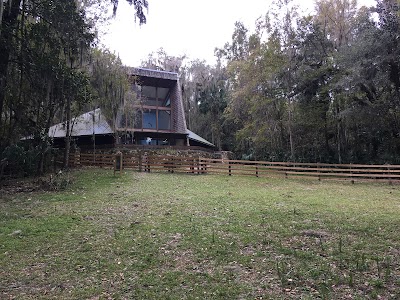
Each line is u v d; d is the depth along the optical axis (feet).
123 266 16.88
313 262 16.70
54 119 69.00
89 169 62.54
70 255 18.71
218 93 127.75
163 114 108.78
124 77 71.61
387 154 68.39
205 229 23.32
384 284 13.96
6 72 42.57
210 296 13.35
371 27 60.23
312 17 78.95
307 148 83.92
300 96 80.53
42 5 41.78
